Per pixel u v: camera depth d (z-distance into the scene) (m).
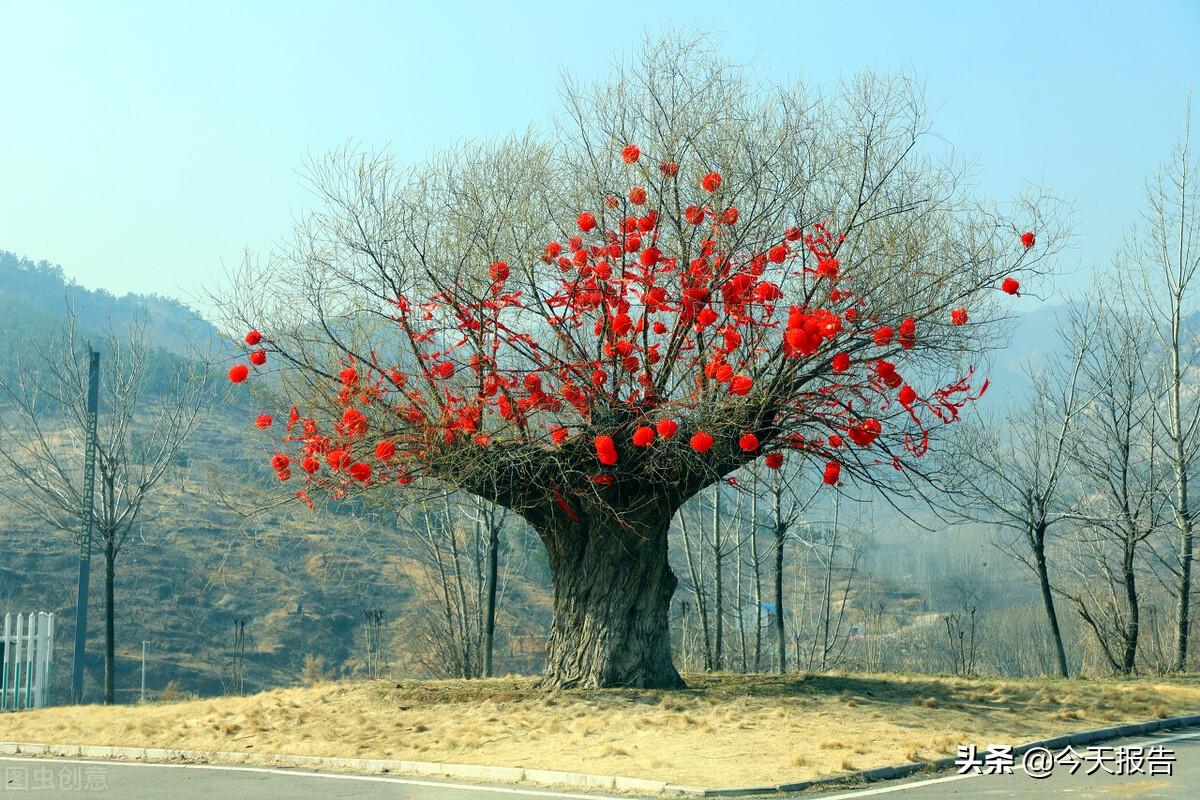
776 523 24.05
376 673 34.03
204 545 55.28
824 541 37.09
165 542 54.31
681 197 13.89
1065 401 23.11
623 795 9.25
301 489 14.23
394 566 57.25
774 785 9.24
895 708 13.16
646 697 13.58
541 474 13.94
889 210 13.62
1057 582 30.75
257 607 52.19
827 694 14.18
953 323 13.15
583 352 13.46
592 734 11.89
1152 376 24.55
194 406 24.95
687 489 14.34
